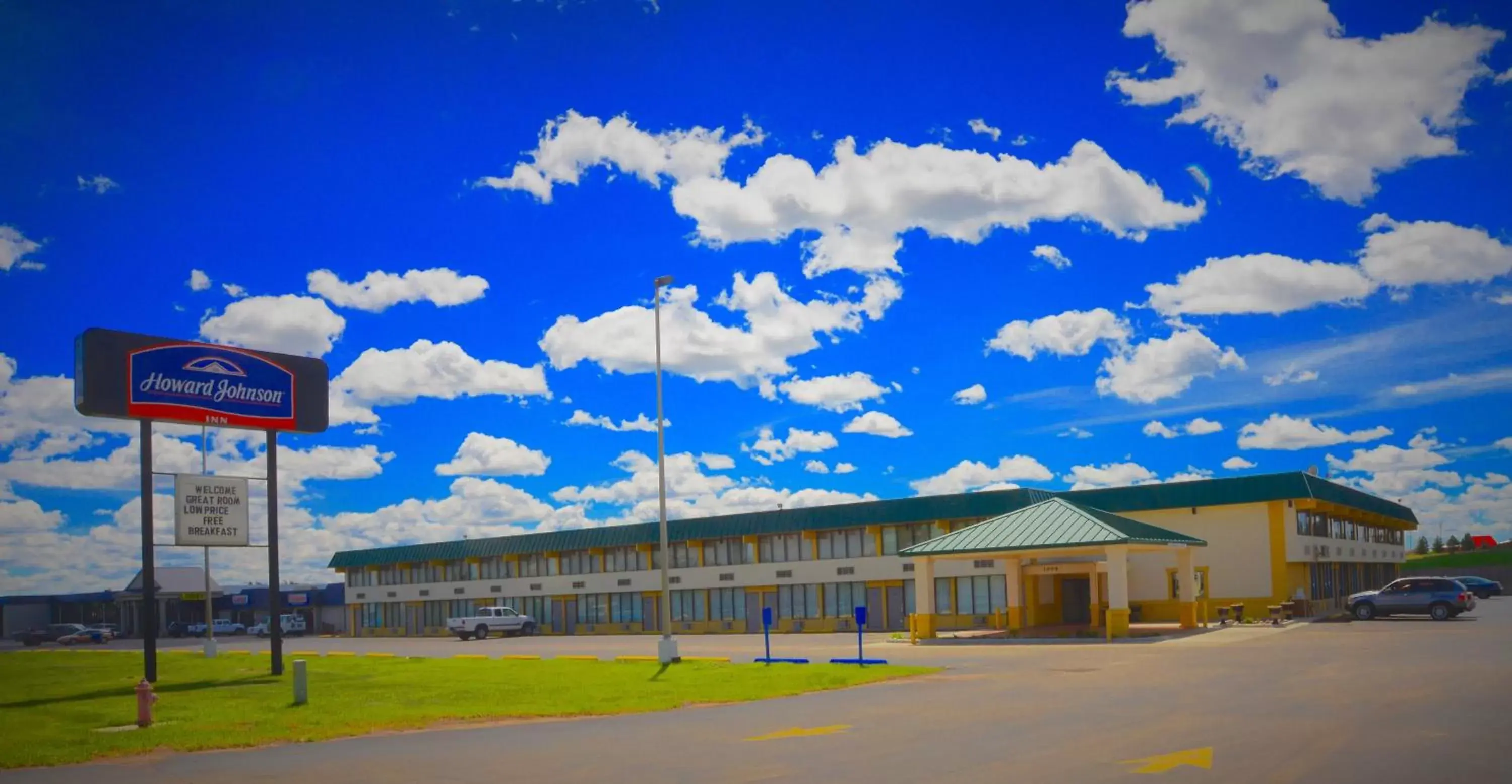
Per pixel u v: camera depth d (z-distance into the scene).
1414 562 116.19
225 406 33.84
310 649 63.56
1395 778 11.12
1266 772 11.67
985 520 51.62
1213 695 19.39
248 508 35.31
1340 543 59.53
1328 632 37.94
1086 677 24.73
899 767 12.94
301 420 35.66
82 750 17.61
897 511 59.16
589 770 13.78
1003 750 13.92
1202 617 49.97
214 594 104.12
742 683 26.50
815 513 62.84
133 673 39.34
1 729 21.34
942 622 57.00
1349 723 15.11
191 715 22.62
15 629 108.69
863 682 26.34
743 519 66.06
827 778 12.43
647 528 70.38
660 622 70.88
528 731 18.69
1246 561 51.16
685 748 15.55
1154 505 53.34
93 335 31.22
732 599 67.06
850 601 61.41
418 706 23.03
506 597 79.81
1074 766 12.48
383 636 87.94
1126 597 39.41
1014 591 45.47
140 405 32.00
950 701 20.62
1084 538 40.25
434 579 85.38
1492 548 118.19
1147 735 14.70
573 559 75.88
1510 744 12.94
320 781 13.79
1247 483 51.09
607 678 29.30
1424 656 26.16
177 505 33.88
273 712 22.78
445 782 13.37
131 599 104.06
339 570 92.00
